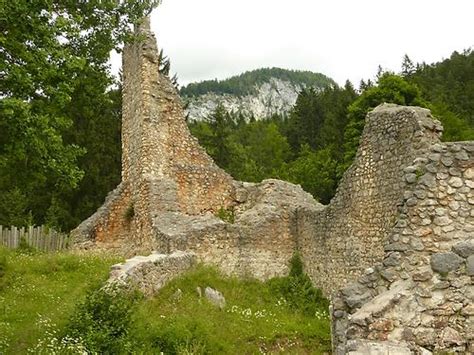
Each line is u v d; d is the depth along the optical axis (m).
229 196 21.83
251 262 17.98
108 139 31.66
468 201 7.13
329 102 57.91
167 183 19.78
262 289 16.92
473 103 53.94
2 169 10.12
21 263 14.82
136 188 20.78
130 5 12.95
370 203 14.55
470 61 74.75
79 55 12.21
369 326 6.31
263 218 18.66
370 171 14.62
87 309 8.95
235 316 12.45
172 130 21.62
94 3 12.10
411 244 7.05
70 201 30.34
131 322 9.05
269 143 56.41
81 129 30.61
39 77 9.41
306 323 13.44
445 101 48.28
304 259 18.28
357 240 15.10
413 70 67.50
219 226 17.88
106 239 20.84
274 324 12.52
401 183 13.08
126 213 21.20
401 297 6.46
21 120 8.77
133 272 11.31
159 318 10.34
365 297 7.04
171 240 17.00
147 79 21.25
